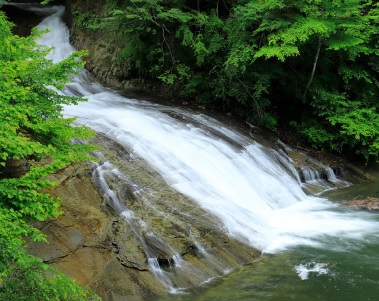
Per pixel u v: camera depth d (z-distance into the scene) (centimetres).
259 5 1240
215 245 730
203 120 1245
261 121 1354
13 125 467
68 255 633
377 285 653
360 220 929
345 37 1291
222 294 628
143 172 857
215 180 948
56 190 696
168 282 643
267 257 746
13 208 448
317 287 646
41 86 624
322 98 1355
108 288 611
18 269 442
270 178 1084
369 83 1466
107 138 932
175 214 766
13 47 565
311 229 875
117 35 1520
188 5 1520
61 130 567
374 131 1294
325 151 1366
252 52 1251
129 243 672
